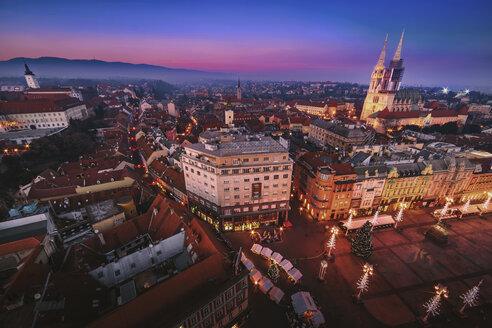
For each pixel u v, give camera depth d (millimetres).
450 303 61844
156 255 56250
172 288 44000
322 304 61094
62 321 38938
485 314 59438
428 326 56031
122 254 58656
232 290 49500
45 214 64125
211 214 87875
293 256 77062
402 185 95250
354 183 89500
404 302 62188
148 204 86438
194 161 83562
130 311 39312
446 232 82375
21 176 102938
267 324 55938
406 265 73812
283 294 60719
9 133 149375
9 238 57844
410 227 90875
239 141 94125
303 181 104438
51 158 126562
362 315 58562
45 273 47469
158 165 117500
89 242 56969
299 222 93688
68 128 165875
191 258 55312
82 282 45938
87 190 88375
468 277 69938
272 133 191000
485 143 170000
